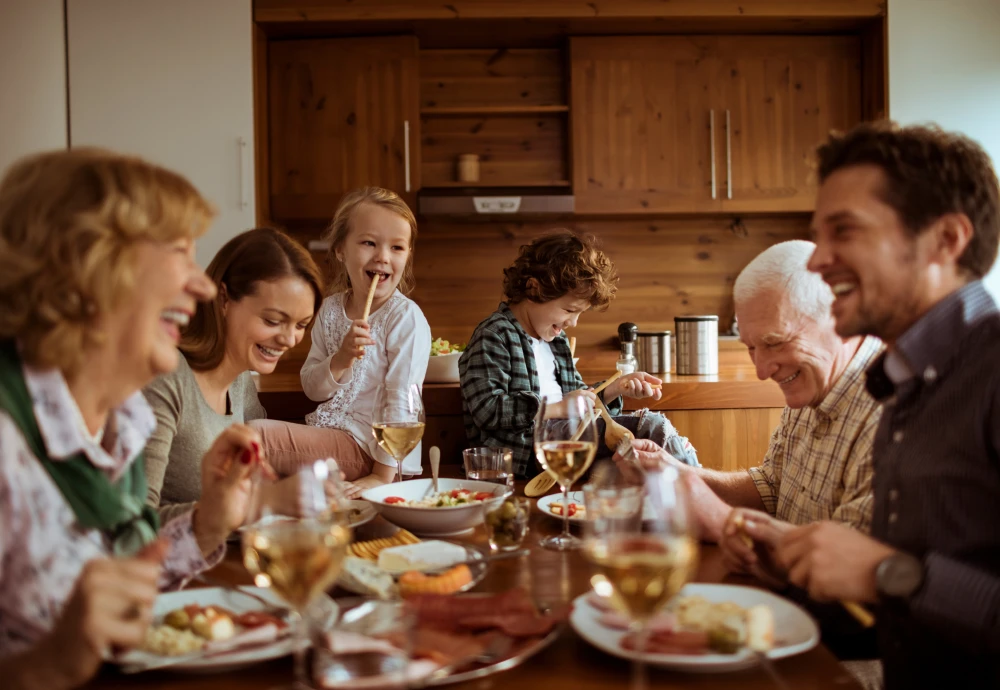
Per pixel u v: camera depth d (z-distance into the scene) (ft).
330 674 2.48
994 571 3.05
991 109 11.98
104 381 2.89
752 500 5.19
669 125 12.47
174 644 2.72
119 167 2.75
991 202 3.20
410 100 12.31
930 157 3.16
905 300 3.24
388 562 3.60
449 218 12.96
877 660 4.30
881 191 3.19
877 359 3.63
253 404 6.98
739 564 3.60
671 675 2.60
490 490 4.86
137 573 2.38
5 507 2.63
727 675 2.60
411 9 11.76
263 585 3.31
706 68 12.47
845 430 4.38
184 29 11.60
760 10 11.82
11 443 2.64
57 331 2.67
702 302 13.43
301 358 12.64
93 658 2.32
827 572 2.93
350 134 12.33
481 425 8.07
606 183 12.45
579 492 5.16
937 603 2.75
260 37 12.01
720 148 12.50
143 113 11.63
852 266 3.27
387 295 8.36
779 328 4.38
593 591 3.29
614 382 8.77
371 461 7.70
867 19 12.05
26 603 2.72
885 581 2.82
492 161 13.26
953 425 3.12
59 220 2.63
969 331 3.16
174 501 4.90
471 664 2.60
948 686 3.20
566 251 8.39
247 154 11.69
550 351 8.95
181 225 2.82
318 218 12.51
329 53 12.32
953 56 11.95
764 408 10.36
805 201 12.53
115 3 11.56
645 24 12.13
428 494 5.00
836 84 12.57
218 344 5.16
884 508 3.44
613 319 13.38
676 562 2.46
